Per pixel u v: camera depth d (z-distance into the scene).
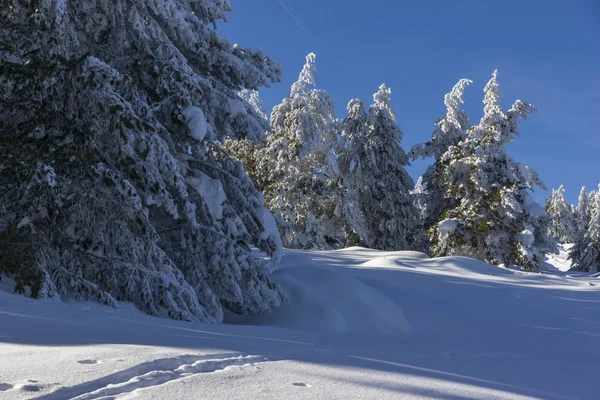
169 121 7.94
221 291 7.91
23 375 2.21
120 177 6.20
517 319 8.71
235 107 9.28
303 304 8.16
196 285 7.69
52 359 2.52
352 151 29.83
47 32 6.41
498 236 23.67
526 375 4.02
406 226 30.34
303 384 2.52
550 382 3.80
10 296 4.97
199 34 9.26
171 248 7.99
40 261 5.67
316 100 26.97
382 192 29.59
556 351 5.85
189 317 6.53
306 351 3.73
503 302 10.19
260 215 9.23
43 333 3.29
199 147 8.64
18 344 2.88
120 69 8.20
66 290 5.93
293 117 25.97
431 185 30.58
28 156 5.82
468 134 25.67
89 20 7.62
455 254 25.16
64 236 6.40
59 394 2.01
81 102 6.19
